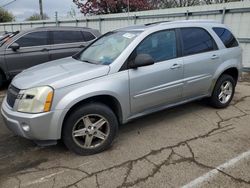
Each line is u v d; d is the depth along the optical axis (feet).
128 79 11.70
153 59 12.65
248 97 19.30
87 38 27.09
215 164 10.51
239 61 16.92
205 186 9.22
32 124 10.03
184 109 16.69
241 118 15.23
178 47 13.74
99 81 11.04
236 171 10.03
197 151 11.53
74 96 10.36
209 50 15.15
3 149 12.15
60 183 9.55
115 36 14.16
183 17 31.68
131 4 51.93
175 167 10.36
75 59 14.26
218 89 16.07
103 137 11.56
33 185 9.47
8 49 22.99
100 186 9.34
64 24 51.34
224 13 27.96
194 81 14.42
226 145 12.02
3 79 23.59
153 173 10.02
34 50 24.04
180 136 13.06
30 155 11.56
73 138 10.91
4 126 14.79
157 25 13.47
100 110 11.14
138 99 12.28
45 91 10.11
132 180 9.63
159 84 12.83
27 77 11.55
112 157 11.21
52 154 11.59
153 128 14.05
